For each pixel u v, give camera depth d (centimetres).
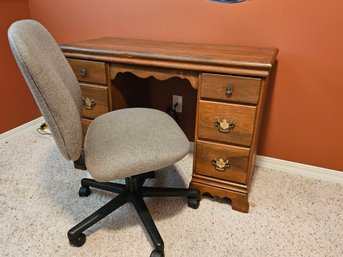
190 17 160
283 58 148
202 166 136
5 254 111
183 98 181
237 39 154
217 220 129
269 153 170
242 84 112
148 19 170
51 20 199
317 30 137
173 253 112
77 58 140
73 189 150
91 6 182
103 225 126
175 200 143
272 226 126
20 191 148
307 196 146
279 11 140
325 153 157
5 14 186
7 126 202
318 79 145
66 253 112
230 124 121
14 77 200
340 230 124
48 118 82
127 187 131
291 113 157
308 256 111
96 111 149
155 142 105
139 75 132
